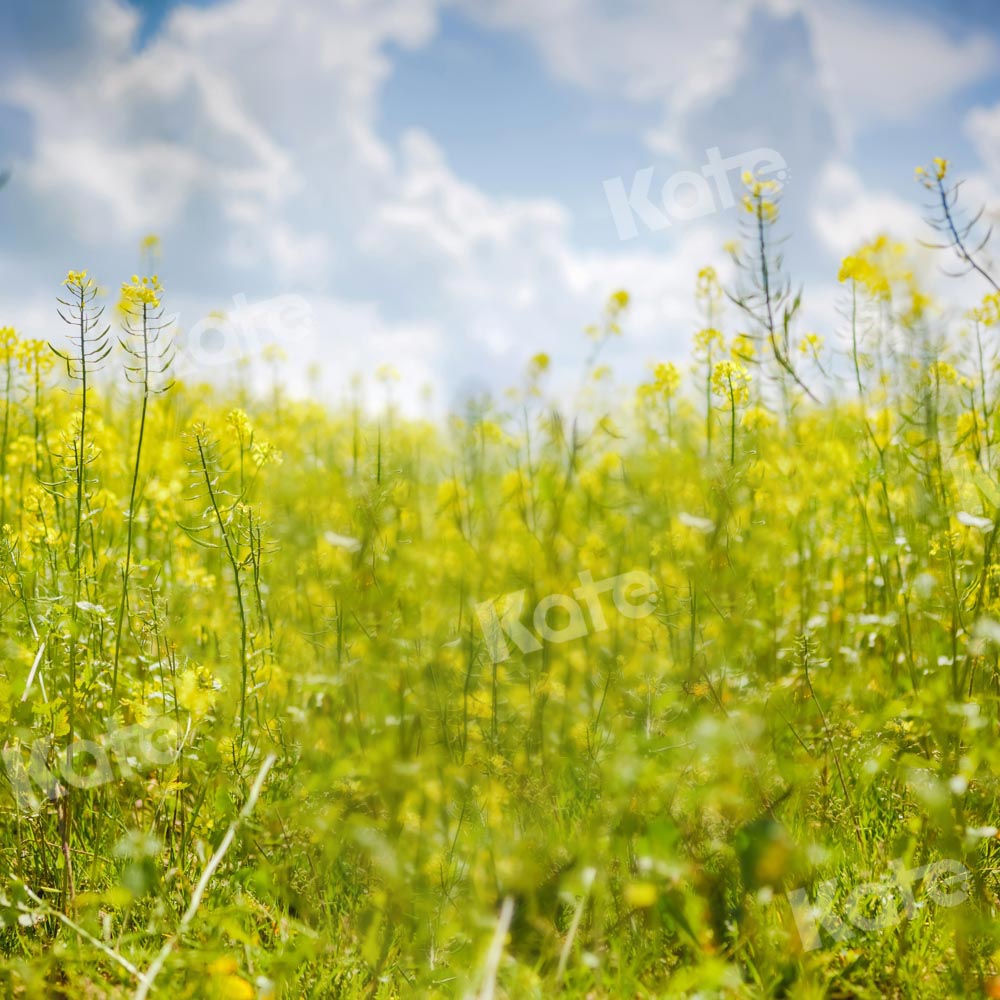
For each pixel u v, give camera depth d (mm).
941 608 1484
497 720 1487
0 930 1241
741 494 1639
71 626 1367
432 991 1193
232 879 1277
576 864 1263
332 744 1568
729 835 1246
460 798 1396
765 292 1506
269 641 1511
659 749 1331
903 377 1624
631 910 1233
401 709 1512
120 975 1178
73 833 1387
